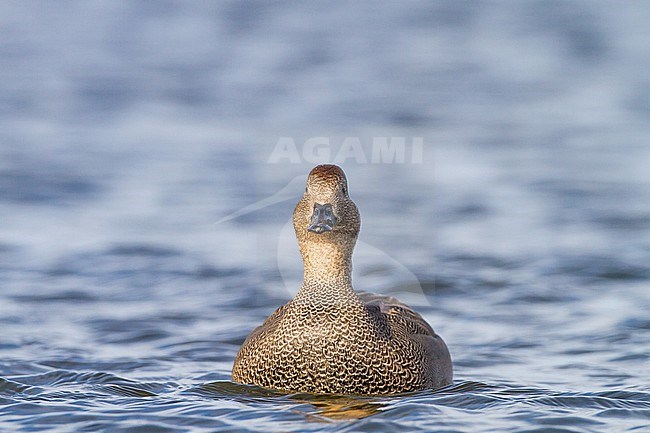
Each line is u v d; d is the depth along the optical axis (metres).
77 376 10.95
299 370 9.81
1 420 9.21
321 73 41.22
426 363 10.14
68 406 9.66
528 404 9.66
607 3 60.00
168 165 25.28
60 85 38.22
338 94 36.41
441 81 39.44
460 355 12.20
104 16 56.03
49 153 26.81
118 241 18.33
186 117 32.34
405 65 43.06
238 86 38.28
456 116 32.28
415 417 9.08
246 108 33.72
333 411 9.30
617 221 19.98
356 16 56.31
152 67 42.53
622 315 13.97
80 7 58.50
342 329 9.77
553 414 9.30
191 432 8.78
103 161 25.86
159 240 18.33
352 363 9.76
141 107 34.12
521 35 50.53
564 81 39.66
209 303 14.67
